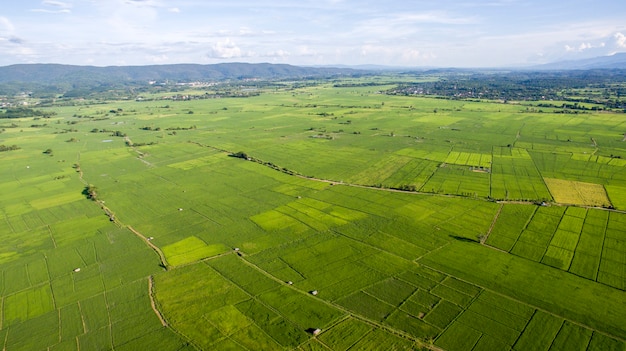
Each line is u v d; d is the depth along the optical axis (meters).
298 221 117.88
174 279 89.19
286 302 78.38
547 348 63.75
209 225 118.62
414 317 72.31
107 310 79.25
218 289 84.31
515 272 85.75
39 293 87.06
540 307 74.06
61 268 97.56
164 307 78.88
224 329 71.38
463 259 91.88
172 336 70.12
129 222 123.94
